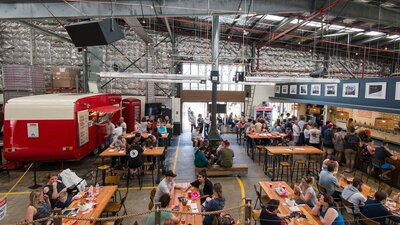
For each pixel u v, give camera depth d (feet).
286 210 16.98
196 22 47.85
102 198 18.43
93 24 17.04
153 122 45.93
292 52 61.87
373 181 30.37
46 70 53.26
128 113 49.21
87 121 33.45
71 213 16.07
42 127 29.19
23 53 53.11
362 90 35.24
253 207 22.70
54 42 53.36
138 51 56.70
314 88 46.60
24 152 28.94
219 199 17.66
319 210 16.37
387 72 65.41
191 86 61.41
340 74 62.90
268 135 39.86
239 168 30.73
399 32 44.19
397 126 47.26
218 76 32.22
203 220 16.85
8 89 45.06
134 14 24.47
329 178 21.27
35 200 16.58
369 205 17.04
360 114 54.85
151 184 28.58
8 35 52.37
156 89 59.62
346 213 21.56
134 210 22.76
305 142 42.65
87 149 33.73
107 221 18.99
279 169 32.32
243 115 56.54
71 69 50.06
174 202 18.06
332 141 38.29
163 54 57.98
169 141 47.67
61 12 24.48
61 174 21.98
